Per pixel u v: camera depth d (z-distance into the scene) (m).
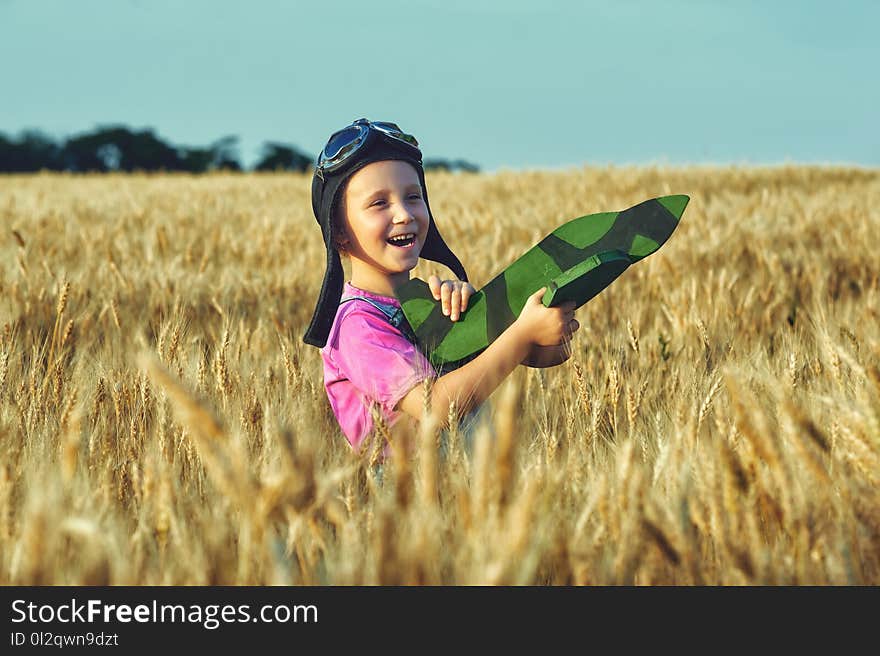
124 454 2.30
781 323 4.30
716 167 21.47
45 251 6.54
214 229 8.59
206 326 4.53
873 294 4.63
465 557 1.54
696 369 3.01
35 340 3.85
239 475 1.49
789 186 18.78
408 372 2.32
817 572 1.62
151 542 1.72
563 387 2.97
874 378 2.04
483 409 2.54
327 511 1.62
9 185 24.11
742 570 1.58
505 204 14.23
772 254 5.98
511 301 2.30
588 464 2.08
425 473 1.58
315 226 9.84
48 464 2.08
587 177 19.98
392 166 2.58
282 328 4.34
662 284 5.05
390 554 1.46
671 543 1.57
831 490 1.73
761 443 1.69
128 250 7.00
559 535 1.62
